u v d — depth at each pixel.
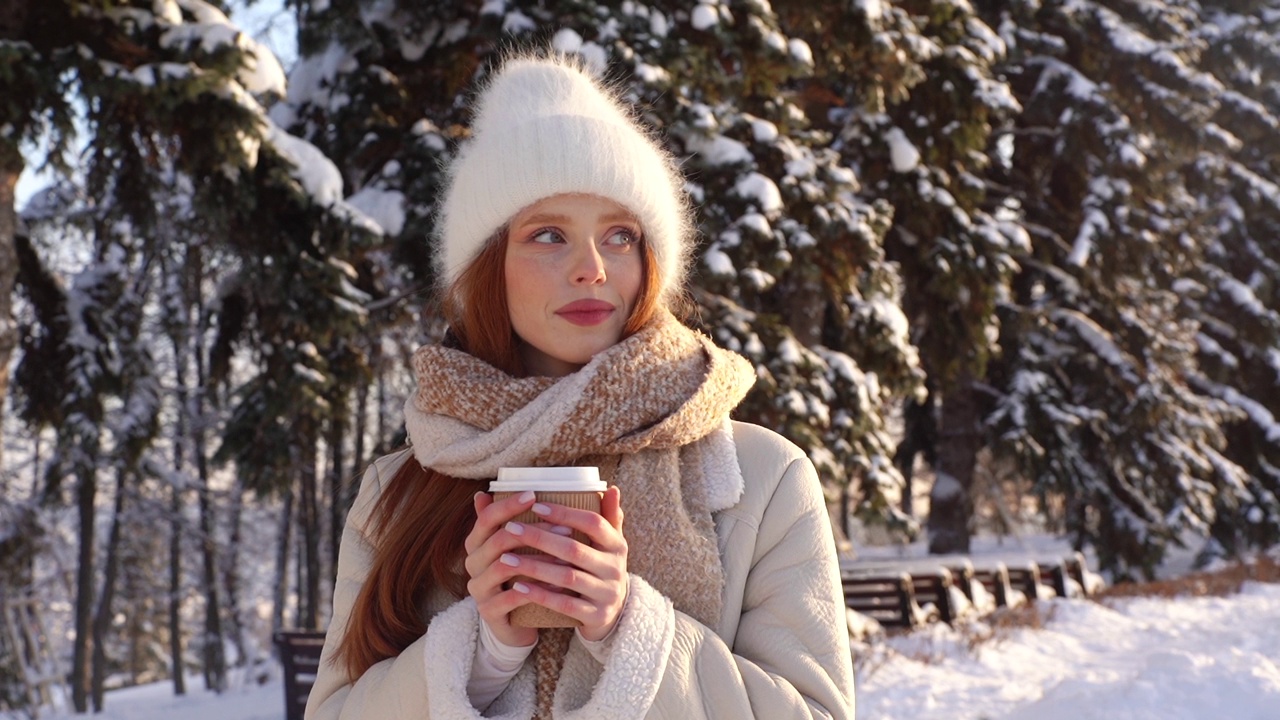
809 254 9.34
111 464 16.08
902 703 7.45
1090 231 16.36
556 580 1.20
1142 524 17.69
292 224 8.49
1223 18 20.55
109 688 29.23
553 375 1.59
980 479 24.97
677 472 1.45
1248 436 20.94
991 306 12.84
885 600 11.10
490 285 1.54
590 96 1.55
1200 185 19.72
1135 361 17.64
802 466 1.55
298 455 10.71
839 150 12.69
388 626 1.49
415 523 1.49
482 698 1.36
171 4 7.27
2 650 16.77
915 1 11.07
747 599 1.48
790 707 1.34
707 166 8.91
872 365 10.65
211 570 21.00
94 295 11.84
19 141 6.93
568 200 1.47
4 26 6.95
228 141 7.35
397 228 9.12
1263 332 20.88
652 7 8.77
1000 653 9.44
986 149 16.80
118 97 6.99
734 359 1.56
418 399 1.55
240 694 18.09
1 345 7.41
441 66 9.73
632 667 1.26
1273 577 15.88
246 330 10.59
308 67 10.46
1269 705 5.75
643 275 1.52
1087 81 16.38
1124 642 10.29
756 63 9.27
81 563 17.66
